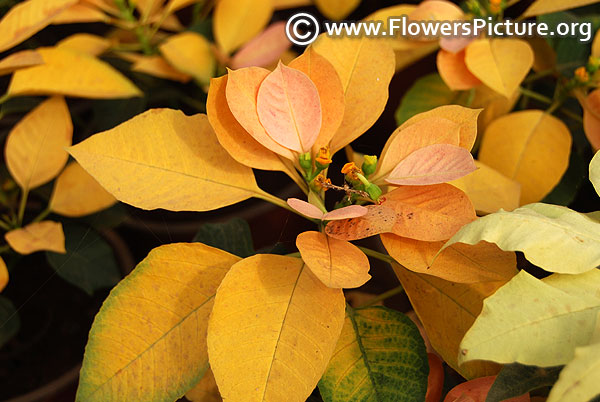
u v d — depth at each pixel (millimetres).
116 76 768
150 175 579
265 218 845
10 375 763
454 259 562
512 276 554
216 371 539
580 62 780
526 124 737
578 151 822
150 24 901
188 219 849
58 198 769
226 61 813
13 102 825
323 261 546
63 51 768
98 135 577
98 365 563
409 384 579
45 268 834
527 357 510
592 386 483
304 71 585
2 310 755
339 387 580
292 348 546
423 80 812
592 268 526
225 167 592
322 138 591
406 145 586
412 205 575
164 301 577
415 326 597
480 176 646
